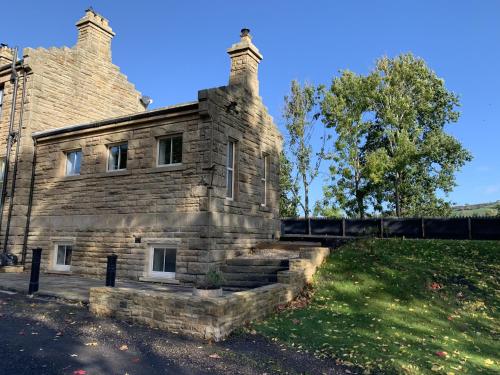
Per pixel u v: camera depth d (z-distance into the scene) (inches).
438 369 216.7
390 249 509.0
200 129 465.4
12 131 631.8
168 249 475.5
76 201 557.9
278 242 564.4
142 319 295.3
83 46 752.3
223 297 279.9
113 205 519.5
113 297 313.4
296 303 369.4
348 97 1181.7
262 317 319.6
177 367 212.2
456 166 1333.7
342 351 243.0
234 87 516.4
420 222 671.1
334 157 1143.6
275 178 619.5
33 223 599.2
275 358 231.1
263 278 418.0
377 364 222.1
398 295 372.2
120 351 234.1
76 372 197.9
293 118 1212.5
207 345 252.1
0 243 608.1
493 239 607.2
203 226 443.8
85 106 730.2
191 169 463.8
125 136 526.9
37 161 619.8
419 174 1305.4
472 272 416.5
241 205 515.5
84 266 529.3
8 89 661.9
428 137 1284.4
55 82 674.2
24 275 541.3
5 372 192.9
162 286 433.1
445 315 327.6
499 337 284.0
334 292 391.5
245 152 536.4
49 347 235.3
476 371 217.9
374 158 1096.8
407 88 1262.3
